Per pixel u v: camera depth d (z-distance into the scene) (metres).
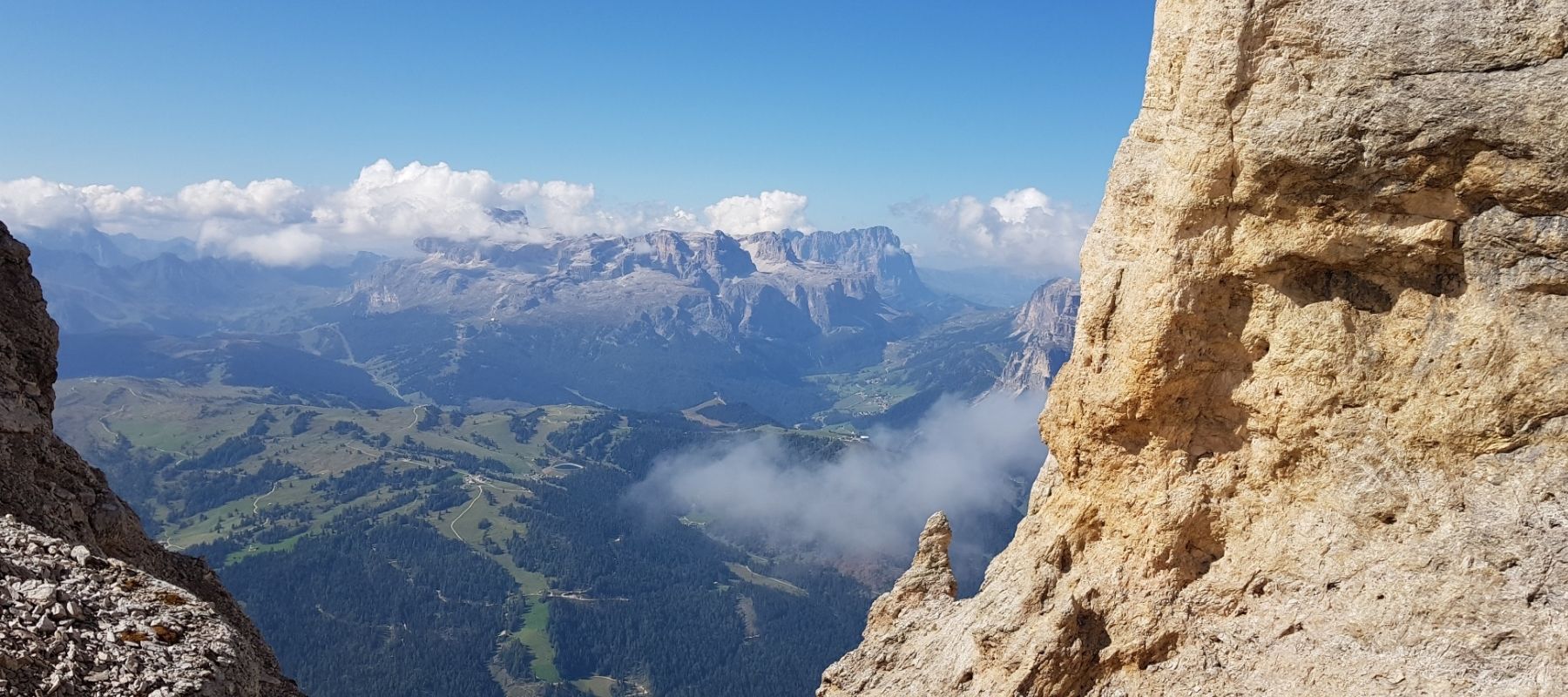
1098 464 22.72
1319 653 18.70
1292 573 19.69
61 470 25.02
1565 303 16.95
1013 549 26.41
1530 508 17.08
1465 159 17.00
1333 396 19.28
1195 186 19.66
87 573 19.64
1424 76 16.94
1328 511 19.47
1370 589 18.45
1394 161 17.45
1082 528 23.14
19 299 27.05
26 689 15.95
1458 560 17.52
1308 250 18.95
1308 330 19.44
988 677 23.25
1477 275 17.73
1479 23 16.45
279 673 26.61
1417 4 16.94
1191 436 21.25
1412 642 17.59
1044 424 24.61
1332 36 17.67
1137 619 21.44
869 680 28.80
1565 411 17.05
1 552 18.81
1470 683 16.70
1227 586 20.58
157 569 27.02
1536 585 16.61
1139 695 20.92
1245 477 20.75
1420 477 18.41
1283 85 18.27
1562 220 16.61
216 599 28.05
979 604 25.75
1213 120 19.16
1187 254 20.11
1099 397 22.00
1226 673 19.94
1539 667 16.12
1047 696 21.61
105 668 17.23
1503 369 17.47
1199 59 19.19
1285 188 18.75
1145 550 21.72
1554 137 16.00
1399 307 18.78
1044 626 22.08
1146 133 22.08
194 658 18.62
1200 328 20.47
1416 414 18.41
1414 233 17.91
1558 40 15.94
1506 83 16.27
